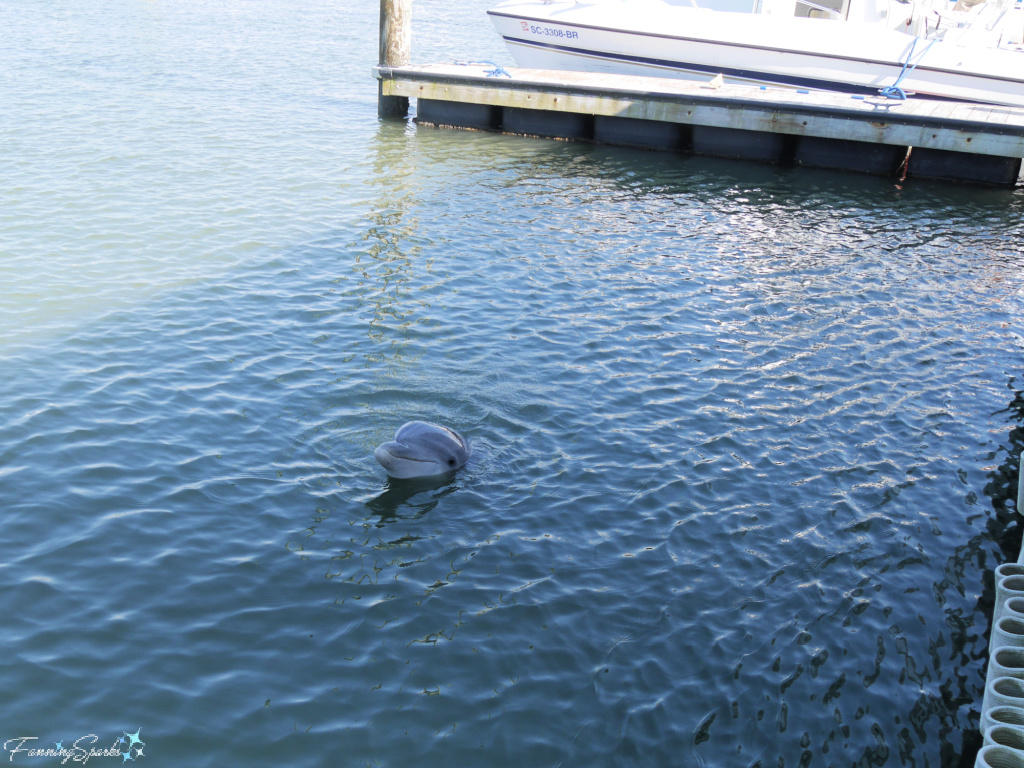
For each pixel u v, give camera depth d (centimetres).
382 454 697
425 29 3694
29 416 769
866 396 918
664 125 2042
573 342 998
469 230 1378
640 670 548
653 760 487
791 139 1998
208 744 475
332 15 3938
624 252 1321
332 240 1286
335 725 494
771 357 995
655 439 809
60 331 938
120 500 670
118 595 576
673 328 1055
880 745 507
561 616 588
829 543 682
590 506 706
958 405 913
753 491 741
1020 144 1794
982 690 552
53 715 483
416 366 916
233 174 1591
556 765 479
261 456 742
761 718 519
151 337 939
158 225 1296
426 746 485
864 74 2170
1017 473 796
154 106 2062
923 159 1923
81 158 1608
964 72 2117
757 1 2234
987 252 1441
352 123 2084
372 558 631
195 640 545
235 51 2895
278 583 600
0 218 1277
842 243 1448
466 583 612
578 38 2314
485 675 536
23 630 539
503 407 847
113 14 3484
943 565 668
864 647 580
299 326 993
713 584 629
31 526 632
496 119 2139
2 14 3269
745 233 1469
